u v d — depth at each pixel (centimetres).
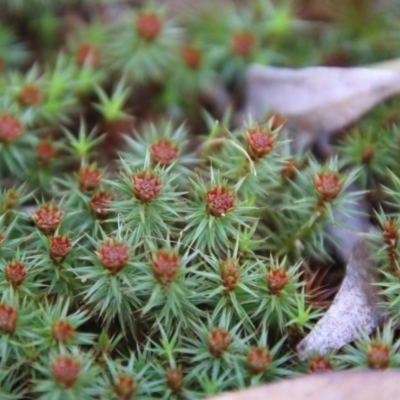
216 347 23
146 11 28
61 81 27
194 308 23
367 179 26
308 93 27
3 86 27
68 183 25
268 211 25
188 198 25
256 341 23
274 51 29
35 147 26
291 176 25
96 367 23
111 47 28
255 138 25
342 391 22
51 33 29
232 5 29
